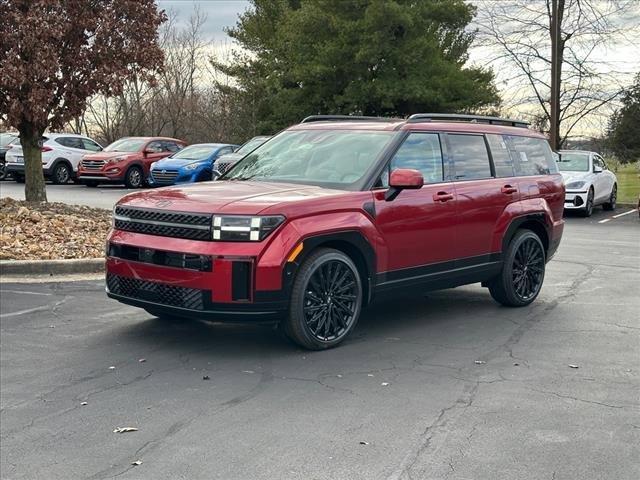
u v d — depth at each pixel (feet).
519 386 17.03
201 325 22.30
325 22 107.55
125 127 131.34
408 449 13.29
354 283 20.27
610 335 22.11
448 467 12.54
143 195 20.38
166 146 84.02
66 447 13.38
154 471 12.37
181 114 132.77
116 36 41.45
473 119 25.94
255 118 123.95
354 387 16.81
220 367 18.22
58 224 37.17
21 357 18.84
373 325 23.12
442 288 23.48
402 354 19.70
